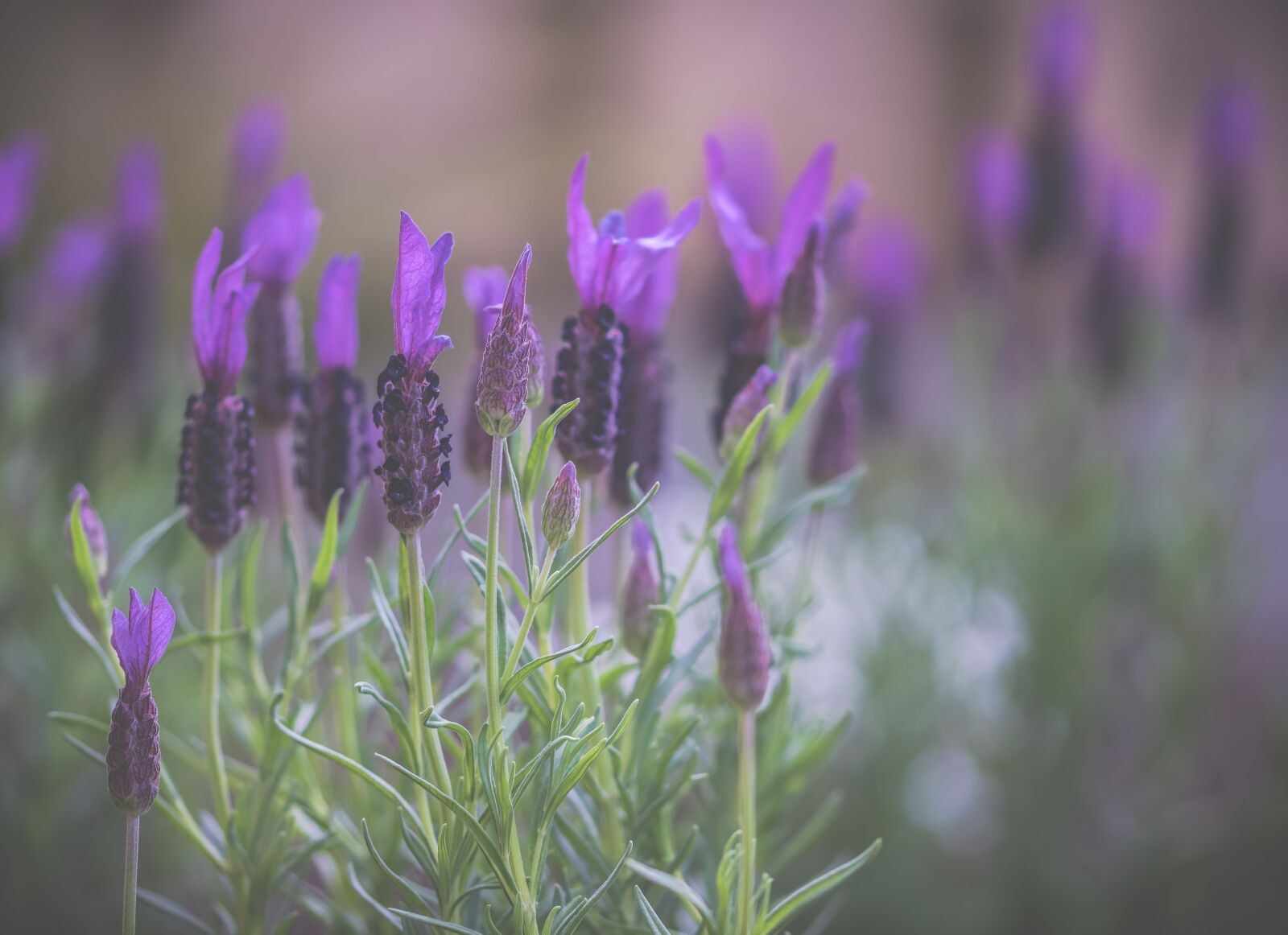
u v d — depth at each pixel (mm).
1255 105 1143
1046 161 1108
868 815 1112
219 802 692
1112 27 3143
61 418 972
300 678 699
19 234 1015
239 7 3275
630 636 702
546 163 3234
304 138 3182
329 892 743
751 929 672
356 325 695
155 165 947
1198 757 1290
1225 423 1225
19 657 904
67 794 889
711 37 3363
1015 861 1113
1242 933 1162
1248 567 1251
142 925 907
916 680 1133
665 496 1360
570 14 3344
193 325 675
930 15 3344
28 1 3113
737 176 932
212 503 677
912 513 1289
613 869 669
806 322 701
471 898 689
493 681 655
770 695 716
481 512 732
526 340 644
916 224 3240
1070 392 1170
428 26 3328
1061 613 1112
